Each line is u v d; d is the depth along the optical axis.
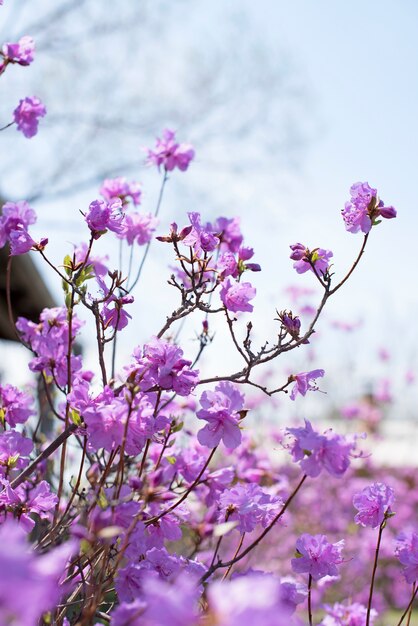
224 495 1.07
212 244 1.14
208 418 1.03
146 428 0.98
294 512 3.09
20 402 1.24
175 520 1.07
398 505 3.74
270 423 2.83
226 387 1.04
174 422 1.08
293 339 1.09
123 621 0.81
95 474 1.00
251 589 0.57
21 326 1.26
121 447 0.94
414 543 1.09
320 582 1.58
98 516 0.86
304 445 0.93
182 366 1.04
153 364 1.05
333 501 3.20
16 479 1.06
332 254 1.13
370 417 3.74
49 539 1.05
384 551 2.64
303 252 1.11
